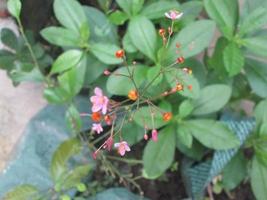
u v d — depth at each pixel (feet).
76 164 1.31
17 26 1.49
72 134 1.35
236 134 1.19
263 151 1.18
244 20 1.15
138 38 1.14
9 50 1.41
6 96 1.46
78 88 1.20
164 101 1.16
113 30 1.26
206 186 1.29
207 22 1.13
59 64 1.18
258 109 1.18
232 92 1.31
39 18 1.46
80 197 1.26
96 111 1.00
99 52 1.17
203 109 1.16
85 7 1.27
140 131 1.21
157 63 1.13
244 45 1.16
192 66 1.23
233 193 1.36
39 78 1.25
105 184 1.33
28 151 1.35
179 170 1.37
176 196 1.35
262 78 1.23
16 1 1.14
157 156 1.16
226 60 1.14
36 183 1.32
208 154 1.33
